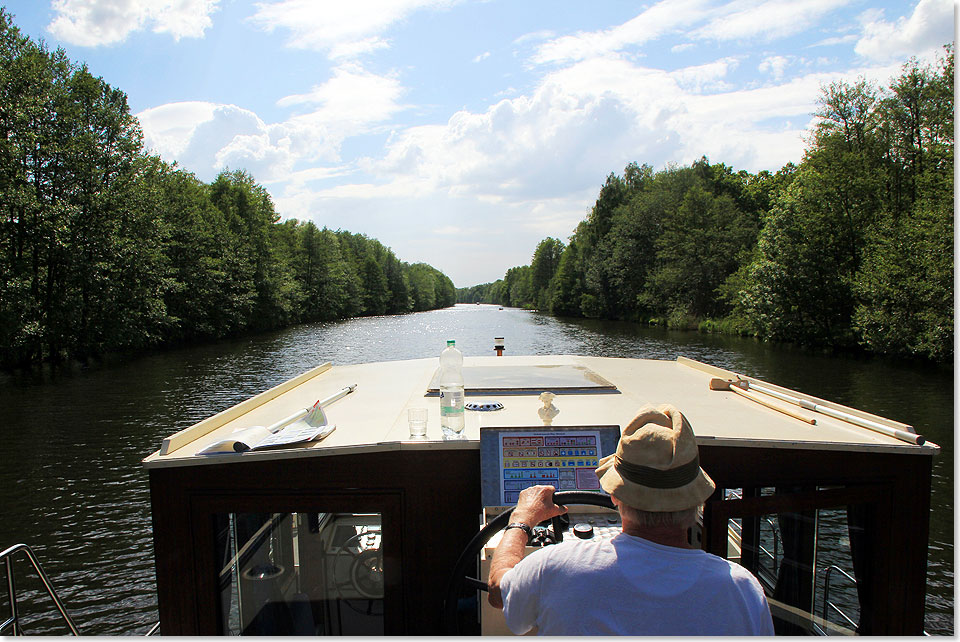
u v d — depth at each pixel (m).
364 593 3.20
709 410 3.70
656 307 55.34
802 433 3.09
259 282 52.53
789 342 35.34
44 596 7.65
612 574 1.59
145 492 10.95
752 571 2.93
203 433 3.30
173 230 38.22
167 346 38.00
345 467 2.93
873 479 2.94
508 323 63.62
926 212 24.47
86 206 28.64
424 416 3.04
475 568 2.88
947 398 18.14
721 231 49.84
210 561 2.95
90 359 30.38
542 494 2.20
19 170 26.16
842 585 2.97
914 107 31.38
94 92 30.61
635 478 1.61
